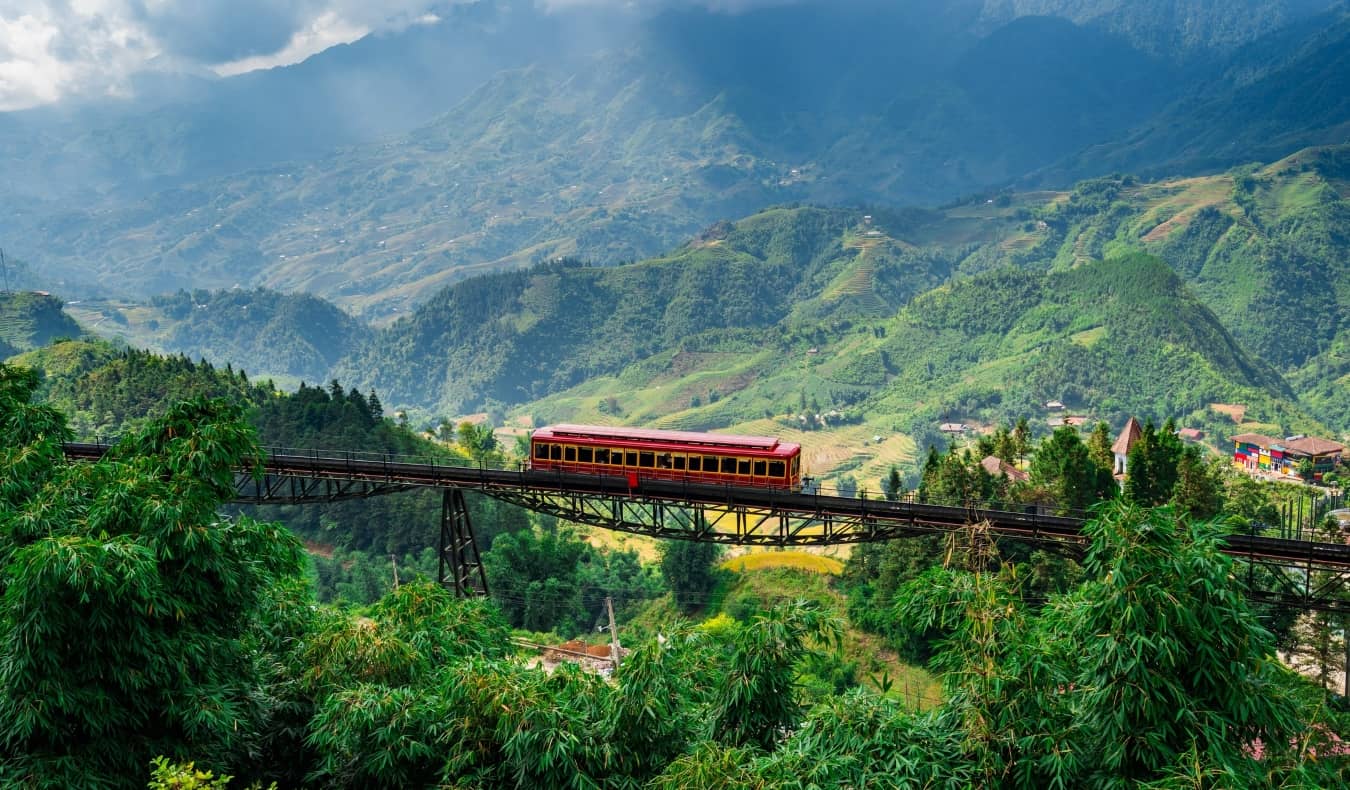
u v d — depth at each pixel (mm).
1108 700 18812
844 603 87188
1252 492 92188
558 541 122375
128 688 21844
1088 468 76062
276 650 30250
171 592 23203
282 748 27781
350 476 62844
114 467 25766
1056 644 20578
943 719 20688
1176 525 19984
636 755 22344
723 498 56438
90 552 20516
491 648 31125
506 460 164500
